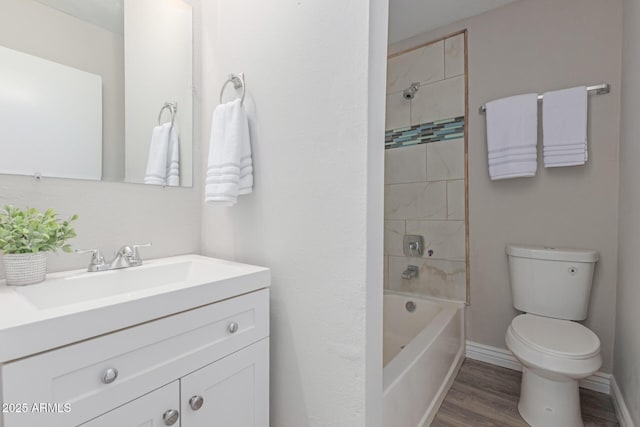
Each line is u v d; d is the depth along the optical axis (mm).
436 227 2102
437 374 1520
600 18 1598
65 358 543
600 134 1590
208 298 783
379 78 885
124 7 1101
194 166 1334
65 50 956
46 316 532
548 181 1729
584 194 1633
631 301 1266
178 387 718
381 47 889
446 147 2061
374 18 850
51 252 919
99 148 1032
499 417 1409
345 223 881
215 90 1284
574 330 1415
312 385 962
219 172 1039
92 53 1016
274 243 1056
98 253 956
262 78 1085
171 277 1076
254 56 1113
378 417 914
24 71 876
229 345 842
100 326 586
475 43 1954
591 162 1615
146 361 660
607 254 1574
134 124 1130
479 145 1939
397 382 1091
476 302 1963
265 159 1077
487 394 1584
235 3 1191
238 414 868
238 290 868
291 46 1000
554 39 1716
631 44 1350
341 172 887
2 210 829
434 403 1431
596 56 1605
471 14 1944
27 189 879
